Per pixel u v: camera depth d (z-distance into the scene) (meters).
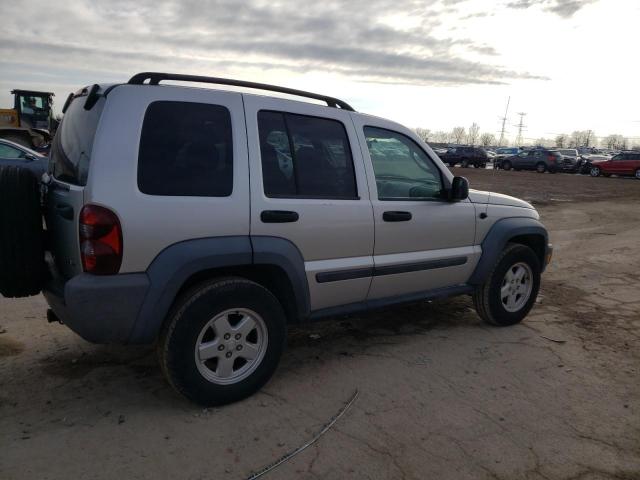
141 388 3.51
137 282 2.91
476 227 4.64
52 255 3.36
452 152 42.19
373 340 4.55
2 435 2.91
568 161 36.53
